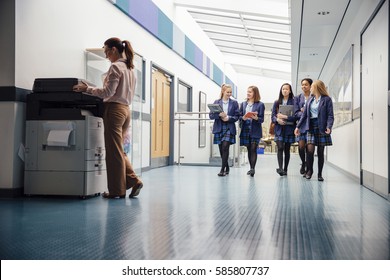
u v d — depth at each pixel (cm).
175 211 297
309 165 557
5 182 360
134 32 629
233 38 1216
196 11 967
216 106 545
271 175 612
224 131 575
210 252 189
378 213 296
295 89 1551
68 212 291
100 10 515
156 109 753
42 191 360
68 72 439
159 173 633
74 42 451
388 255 187
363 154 496
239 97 1806
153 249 194
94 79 480
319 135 536
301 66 1082
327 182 521
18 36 359
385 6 390
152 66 724
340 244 206
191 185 468
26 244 202
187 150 834
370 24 467
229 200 353
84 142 353
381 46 408
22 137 368
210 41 1244
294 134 598
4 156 359
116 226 244
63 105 387
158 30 732
